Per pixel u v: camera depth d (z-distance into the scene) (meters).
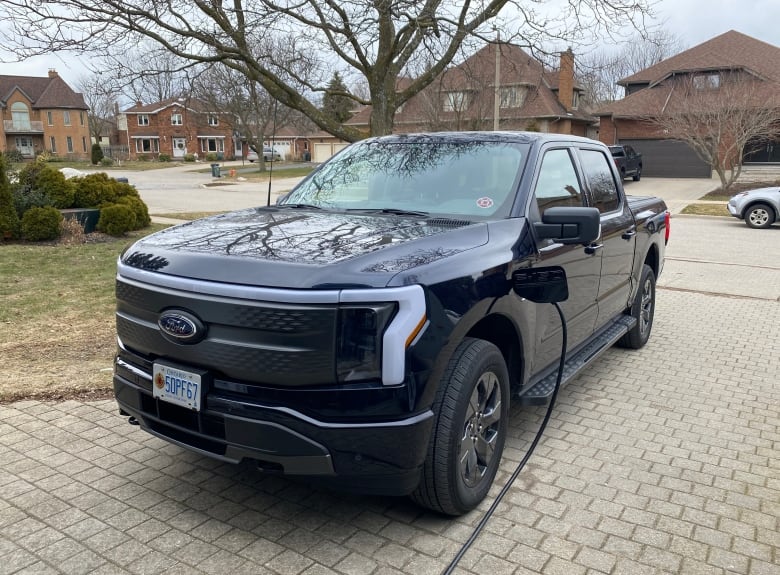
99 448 3.94
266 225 3.46
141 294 3.04
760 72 32.16
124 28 11.24
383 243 3.02
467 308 2.97
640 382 5.40
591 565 2.87
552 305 3.93
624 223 5.21
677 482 3.66
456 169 4.10
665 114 29.92
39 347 5.82
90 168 60.34
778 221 17.30
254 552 2.92
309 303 2.63
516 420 4.54
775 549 3.02
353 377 2.67
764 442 4.23
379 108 12.55
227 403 2.77
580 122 45.31
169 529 3.09
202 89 17.52
